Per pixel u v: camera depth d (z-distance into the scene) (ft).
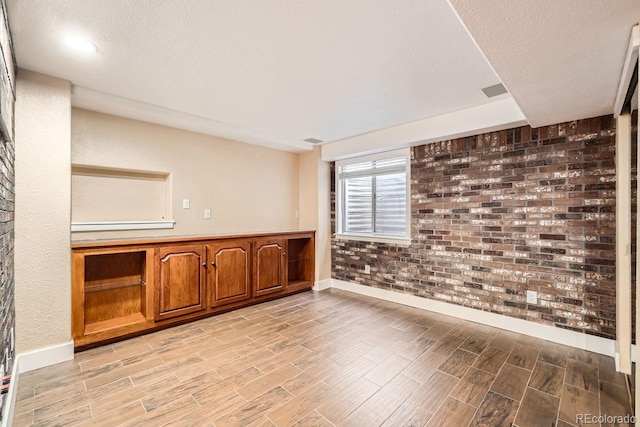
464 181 11.22
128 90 8.69
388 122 11.77
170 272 10.16
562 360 8.10
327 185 16.14
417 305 12.59
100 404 6.17
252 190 14.49
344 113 10.72
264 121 11.62
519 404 6.24
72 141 9.46
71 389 6.67
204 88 8.54
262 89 8.60
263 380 7.09
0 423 4.84
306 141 14.97
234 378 7.16
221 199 13.32
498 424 5.66
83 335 8.43
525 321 9.84
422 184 12.41
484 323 10.71
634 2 3.92
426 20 5.48
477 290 10.91
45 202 7.66
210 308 11.25
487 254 10.67
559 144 9.22
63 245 7.93
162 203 11.97
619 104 7.10
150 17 5.39
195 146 12.41
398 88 8.53
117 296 10.14
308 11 5.23
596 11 4.13
